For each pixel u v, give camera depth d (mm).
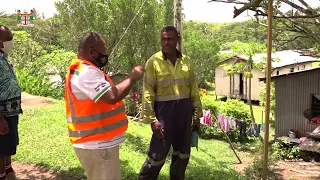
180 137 3906
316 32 4203
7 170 4387
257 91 22953
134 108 13617
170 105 3775
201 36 29828
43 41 24203
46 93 14281
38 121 8445
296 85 11156
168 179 4922
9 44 3898
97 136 2637
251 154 9758
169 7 17375
